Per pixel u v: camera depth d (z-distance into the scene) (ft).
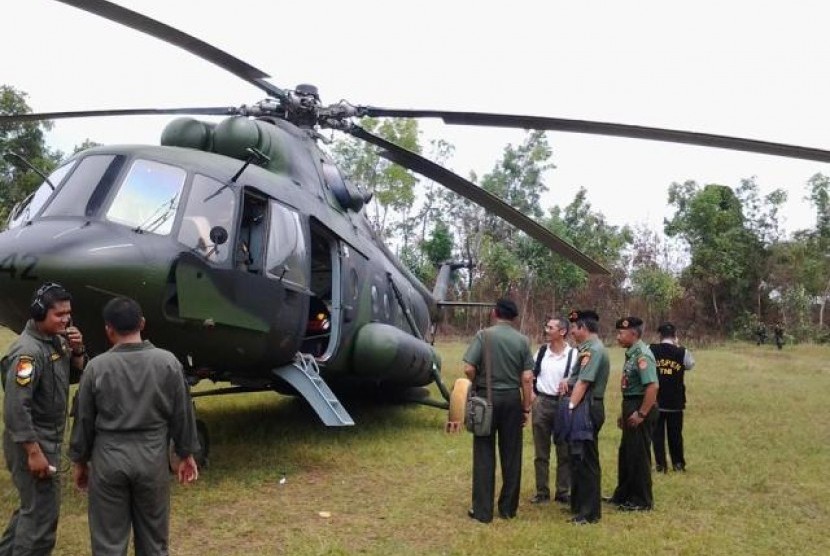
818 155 20.22
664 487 21.65
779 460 25.53
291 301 22.77
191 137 23.27
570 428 18.06
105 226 18.51
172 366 12.00
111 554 11.30
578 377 18.15
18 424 12.03
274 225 22.26
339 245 26.63
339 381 31.73
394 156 27.37
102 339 18.43
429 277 125.29
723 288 144.56
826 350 103.50
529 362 18.25
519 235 132.57
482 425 17.56
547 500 20.02
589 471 17.90
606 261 130.82
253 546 15.72
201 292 19.13
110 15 20.36
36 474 12.26
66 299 12.87
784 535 17.44
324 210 26.43
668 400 23.72
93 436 11.70
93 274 17.25
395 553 15.40
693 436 29.71
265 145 24.30
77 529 16.19
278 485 20.75
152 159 20.25
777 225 150.51
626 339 19.90
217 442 25.81
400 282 34.19
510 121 23.90
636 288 132.16
